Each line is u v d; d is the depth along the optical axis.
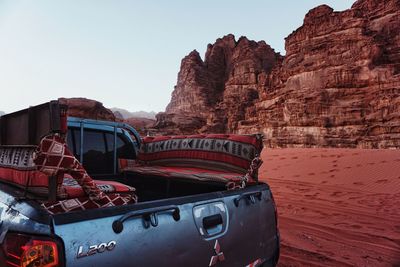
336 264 5.16
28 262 1.73
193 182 3.62
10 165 2.69
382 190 12.19
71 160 2.08
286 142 58.47
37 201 2.07
